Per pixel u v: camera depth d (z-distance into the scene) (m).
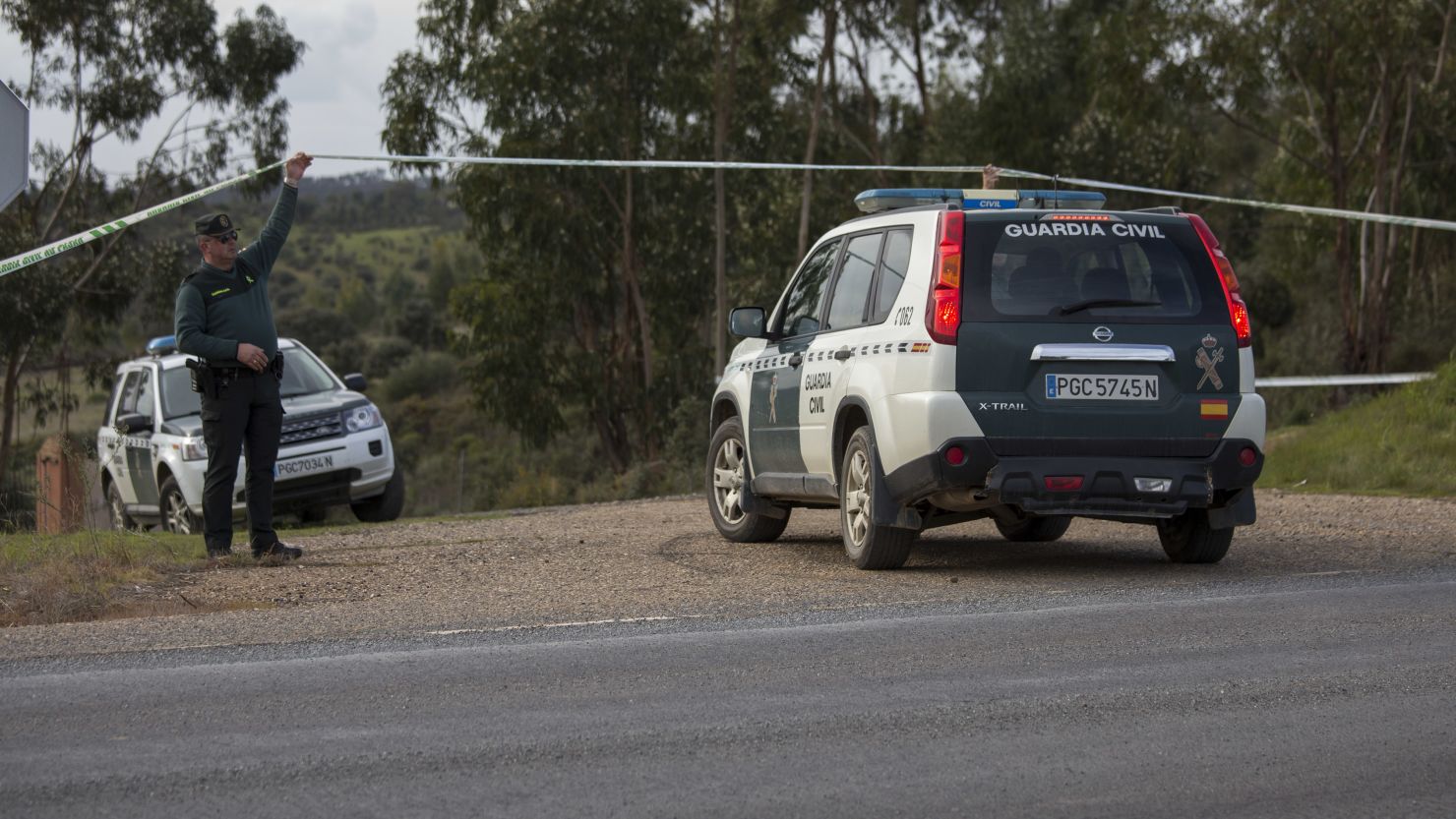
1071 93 58.84
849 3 55.09
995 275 10.72
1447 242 57.09
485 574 11.64
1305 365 55.69
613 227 55.91
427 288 163.00
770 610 9.41
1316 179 53.81
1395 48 46.72
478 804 5.37
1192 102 50.22
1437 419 22.45
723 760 5.91
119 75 49.81
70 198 51.38
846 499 11.90
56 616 9.70
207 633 8.76
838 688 7.10
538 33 51.88
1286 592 9.79
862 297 12.01
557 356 57.00
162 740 6.26
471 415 98.81
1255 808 5.31
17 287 45.94
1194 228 11.15
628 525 16.83
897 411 10.85
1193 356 10.76
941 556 12.91
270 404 12.79
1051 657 7.77
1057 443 10.55
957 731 6.33
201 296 12.50
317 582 11.21
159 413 21.19
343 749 6.10
